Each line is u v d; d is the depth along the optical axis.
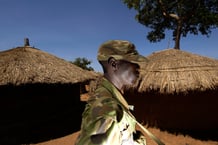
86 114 0.98
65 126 11.38
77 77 12.20
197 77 8.22
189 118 8.40
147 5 21.91
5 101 10.35
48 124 11.56
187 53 10.09
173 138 7.99
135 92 8.96
